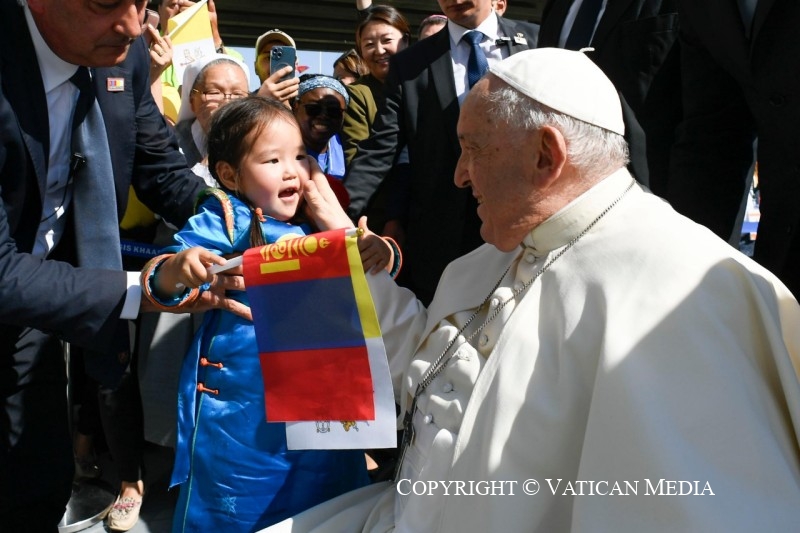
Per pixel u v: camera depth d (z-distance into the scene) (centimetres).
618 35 271
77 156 219
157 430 292
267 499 197
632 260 151
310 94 310
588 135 158
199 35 383
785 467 126
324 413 181
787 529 122
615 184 164
